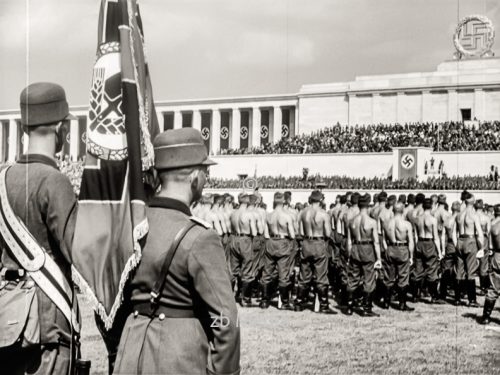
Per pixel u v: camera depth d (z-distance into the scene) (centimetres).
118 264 452
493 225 1535
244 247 1827
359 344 1272
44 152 523
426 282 2059
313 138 6122
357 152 5628
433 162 5103
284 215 1753
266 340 1308
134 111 474
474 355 1175
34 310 482
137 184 457
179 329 422
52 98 523
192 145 459
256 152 6288
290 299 1931
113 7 507
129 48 489
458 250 1872
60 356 494
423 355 1155
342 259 1844
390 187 4534
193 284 421
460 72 6338
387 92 6619
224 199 2058
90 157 484
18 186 494
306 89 7094
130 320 441
